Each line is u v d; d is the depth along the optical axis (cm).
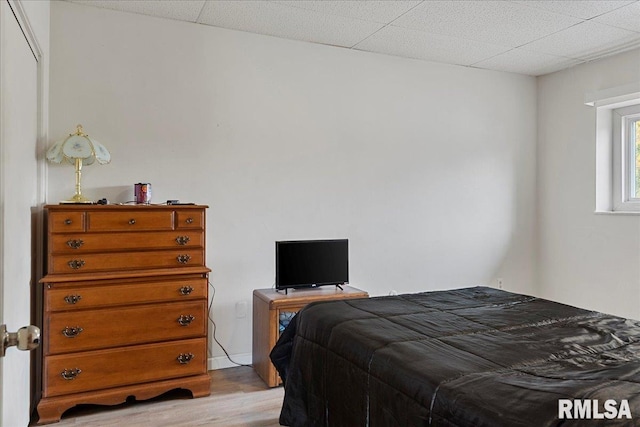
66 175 276
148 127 298
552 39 338
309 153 346
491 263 421
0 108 103
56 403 235
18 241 157
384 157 374
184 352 264
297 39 339
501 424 104
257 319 310
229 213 321
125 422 238
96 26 286
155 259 259
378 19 303
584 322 188
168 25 304
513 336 169
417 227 388
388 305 222
